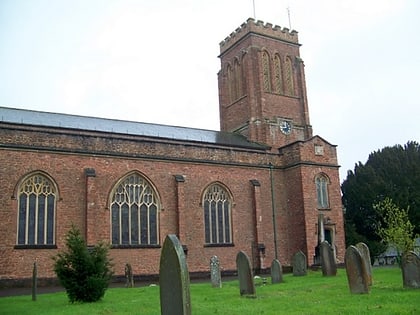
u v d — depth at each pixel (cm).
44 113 4066
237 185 4225
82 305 1958
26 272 3198
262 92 4959
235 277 3806
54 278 3269
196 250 3881
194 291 2380
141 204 3750
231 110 5303
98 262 2170
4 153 3266
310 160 4394
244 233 4166
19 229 3247
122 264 3553
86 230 3416
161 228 3775
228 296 2069
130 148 3762
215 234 4041
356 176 5847
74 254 2136
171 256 1214
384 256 5584
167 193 3856
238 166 4262
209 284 2925
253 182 4266
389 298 1706
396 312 1377
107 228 3531
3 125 3312
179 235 3794
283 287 2375
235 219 4147
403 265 2077
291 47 5381
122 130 4141
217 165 4150
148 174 3800
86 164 3553
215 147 4181
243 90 5169
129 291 2566
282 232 4338
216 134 4891
